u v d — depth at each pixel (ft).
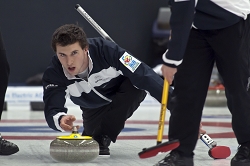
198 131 24.91
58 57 29.78
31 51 106.93
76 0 107.34
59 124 30.42
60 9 106.93
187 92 24.43
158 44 108.78
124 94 32.45
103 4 108.78
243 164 26.13
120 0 109.50
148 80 30.17
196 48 24.17
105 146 33.01
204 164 29.68
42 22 106.73
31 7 106.11
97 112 33.99
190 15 22.00
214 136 45.24
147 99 92.12
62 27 29.53
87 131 35.50
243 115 25.11
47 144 39.29
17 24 106.01
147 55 111.65
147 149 22.03
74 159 29.25
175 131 24.73
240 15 23.53
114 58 30.78
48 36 107.24
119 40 110.52
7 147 33.04
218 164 29.68
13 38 106.22
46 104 31.63
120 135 46.24
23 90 89.25
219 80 93.09
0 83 32.24
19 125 56.70
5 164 29.66
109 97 32.99
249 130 25.71
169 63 22.52
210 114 74.79
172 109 24.91
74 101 33.45
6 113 76.84
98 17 108.88
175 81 24.70
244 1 24.09
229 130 51.29
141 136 45.47
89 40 31.53
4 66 32.19
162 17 108.27
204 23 23.53
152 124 58.13
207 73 24.62
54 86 31.55
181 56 22.43
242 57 23.95
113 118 32.91
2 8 105.29
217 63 24.71
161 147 21.86
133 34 110.93
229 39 23.68
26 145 38.60
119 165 29.30
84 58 30.32
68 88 31.94
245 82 24.43
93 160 30.66
